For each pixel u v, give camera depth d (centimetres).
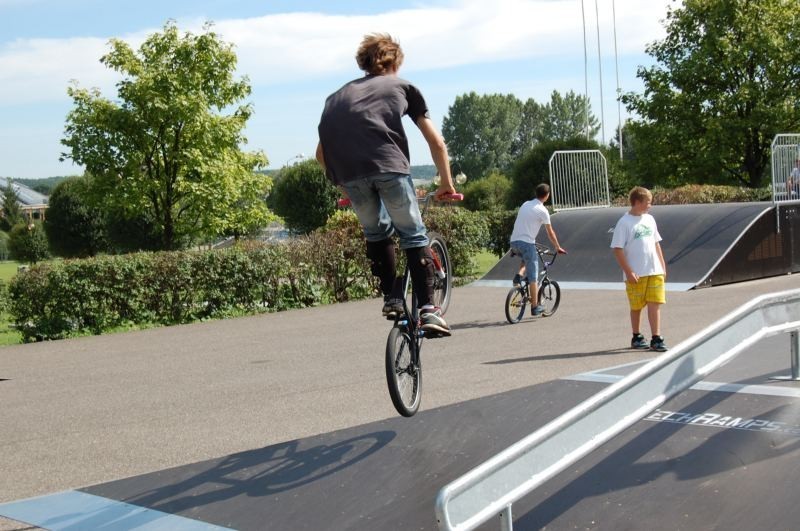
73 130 2422
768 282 1617
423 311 525
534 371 866
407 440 580
